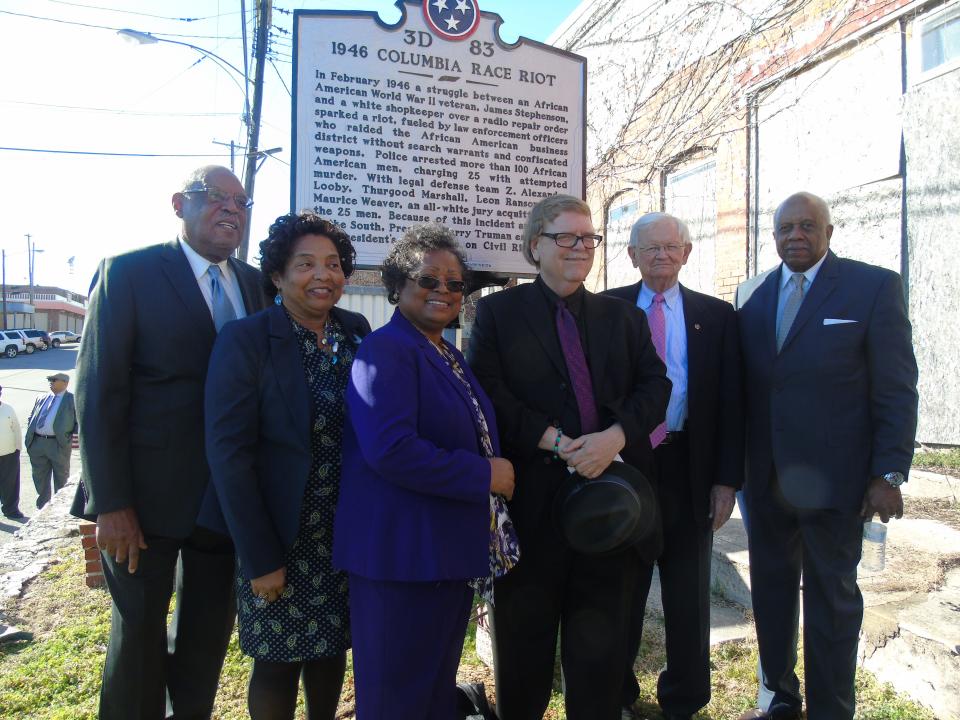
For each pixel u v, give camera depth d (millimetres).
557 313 2484
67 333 53812
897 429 2506
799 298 2777
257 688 2227
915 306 5289
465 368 2348
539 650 2441
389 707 1978
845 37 5684
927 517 4281
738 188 6684
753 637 3533
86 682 3398
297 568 2199
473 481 1985
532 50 3496
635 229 3025
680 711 2812
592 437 2268
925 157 5152
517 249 3504
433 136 3348
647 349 2605
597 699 2410
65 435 9859
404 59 3291
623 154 7715
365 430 1980
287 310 2326
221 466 2070
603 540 2242
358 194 3252
